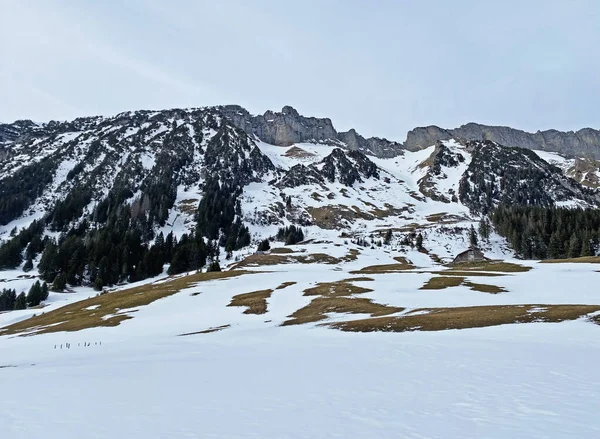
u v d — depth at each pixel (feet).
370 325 134.21
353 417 40.83
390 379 59.36
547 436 33.88
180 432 36.81
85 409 45.98
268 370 70.38
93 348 131.95
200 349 106.52
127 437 35.55
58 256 541.75
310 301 213.05
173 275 538.47
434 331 118.42
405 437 34.55
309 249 580.30
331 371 67.41
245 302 227.40
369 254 561.02
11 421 41.16
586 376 56.59
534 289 216.33
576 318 119.65
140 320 209.15
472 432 35.37
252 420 40.45
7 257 582.35
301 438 34.68
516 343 88.48
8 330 263.49
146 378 66.64
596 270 298.76
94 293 479.82
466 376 59.16
